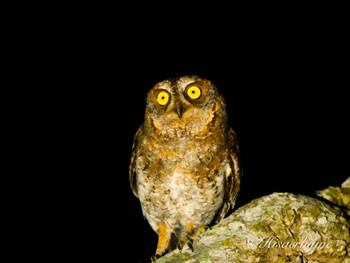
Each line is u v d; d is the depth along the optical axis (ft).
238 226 12.12
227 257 11.62
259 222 12.05
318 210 12.16
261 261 11.63
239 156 17.87
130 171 18.67
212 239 12.09
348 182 14.96
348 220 12.34
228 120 17.51
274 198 12.59
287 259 11.55
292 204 12.29
